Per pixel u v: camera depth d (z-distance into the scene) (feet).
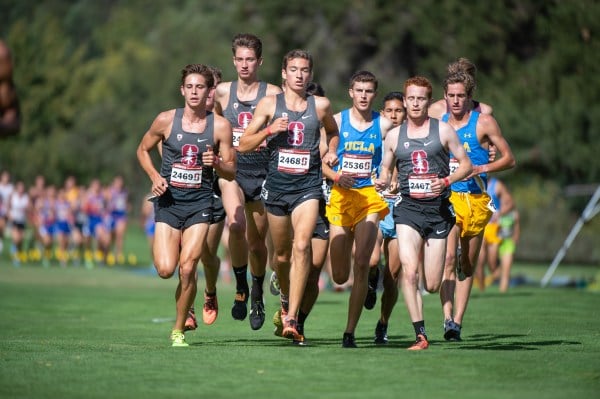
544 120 297.12
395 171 90.27
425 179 79.30
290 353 75.72
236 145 91.45
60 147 543.80
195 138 80.53
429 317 115.65
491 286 188.14
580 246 301.02
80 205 268.62
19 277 213.87
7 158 547.49
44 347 82.17
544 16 311.88
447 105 93.91
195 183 80.84
